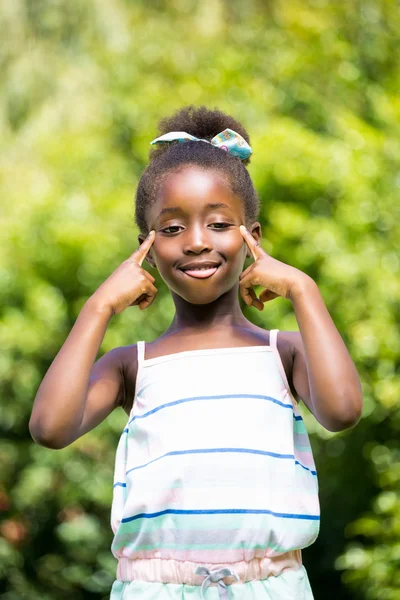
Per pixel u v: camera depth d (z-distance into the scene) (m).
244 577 2.55
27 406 7.73
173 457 2.61
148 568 2.60
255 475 2.59
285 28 8.55
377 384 6.32
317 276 6.68
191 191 2.74
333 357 2.64
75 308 7.44
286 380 2.76
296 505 2.62
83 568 8.06
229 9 9.80
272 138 6.80
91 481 7.76
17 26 10.02
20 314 7.43
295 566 2.64
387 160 6.82
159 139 3.09
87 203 7.55
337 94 7.74
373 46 7.93
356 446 7.07
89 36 9.81
